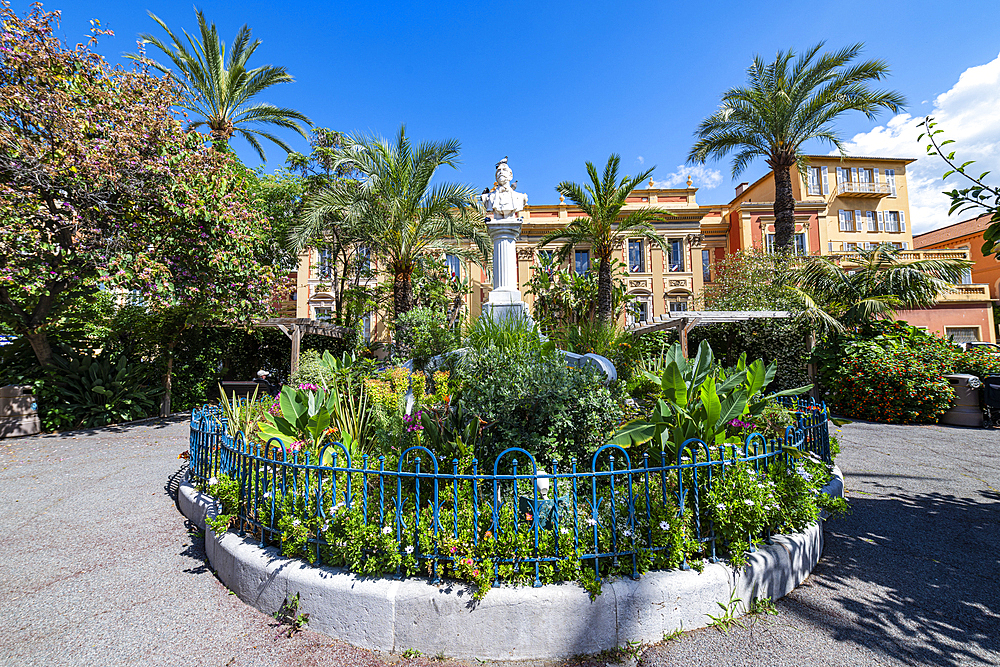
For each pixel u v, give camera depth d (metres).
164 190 8.59
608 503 2.79
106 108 8.48
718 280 16.50
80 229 8.19
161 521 4.12
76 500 4.74
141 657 2.29
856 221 26.77
